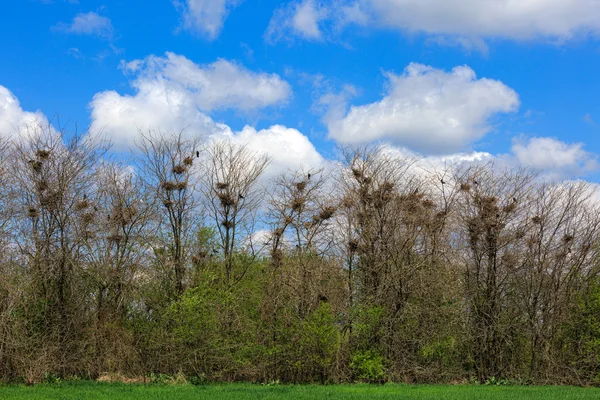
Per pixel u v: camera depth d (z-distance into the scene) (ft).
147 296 102.99
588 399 78.43
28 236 95.20
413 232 109.50
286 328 101.55
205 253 105.50
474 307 110.93
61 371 93.40
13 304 87.61
